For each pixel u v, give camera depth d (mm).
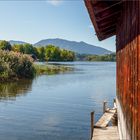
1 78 63000
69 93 50781
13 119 29312
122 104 12414
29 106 36875
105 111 26391
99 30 13719
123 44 11258
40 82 67000
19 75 71312
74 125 27188
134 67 6730
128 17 8227
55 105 38219
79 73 104250
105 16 10328
